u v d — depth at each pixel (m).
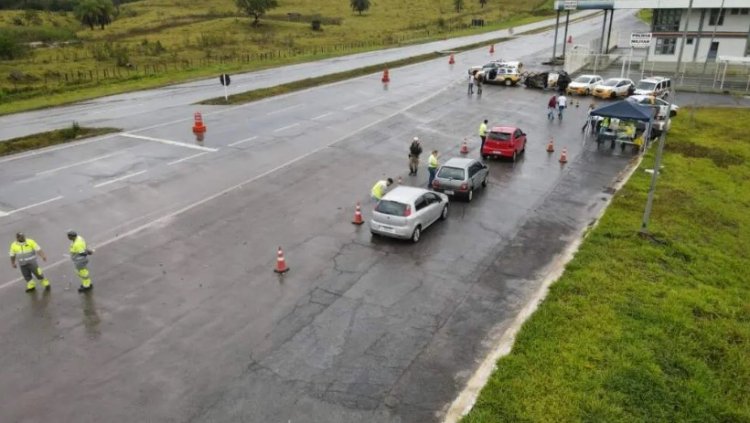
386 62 57.34
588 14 116.25
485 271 15.98
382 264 16.27
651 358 11.73
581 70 57.06
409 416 10.05
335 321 13.20
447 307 13.95
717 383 11.37
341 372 11.32
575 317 13.06
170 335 12.55
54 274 15.31
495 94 43.56
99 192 21.53
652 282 15.28
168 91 42.69
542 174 25.69
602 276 15.24
